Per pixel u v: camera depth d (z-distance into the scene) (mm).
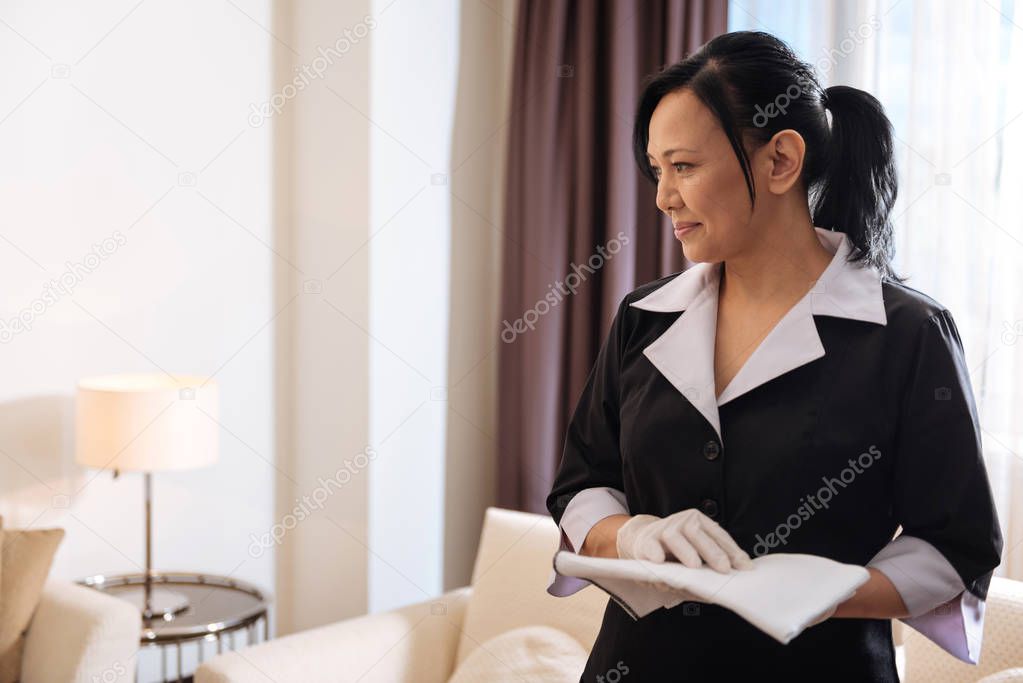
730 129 987
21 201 2514
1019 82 2193
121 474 2744
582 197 2904
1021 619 1672
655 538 948
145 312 2756
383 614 2363
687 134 1002
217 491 2947
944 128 2295
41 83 2529
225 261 2914
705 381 1050
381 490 2938
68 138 2586
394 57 2865
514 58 2990
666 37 2744
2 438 2520
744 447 1024
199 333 2873
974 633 972
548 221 2959
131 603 2416
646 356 1117
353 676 2189
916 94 2326
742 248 1030
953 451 943
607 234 2846
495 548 2363
